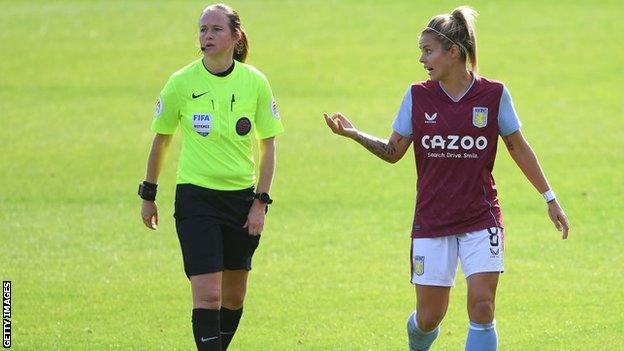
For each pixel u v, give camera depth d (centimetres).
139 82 8238
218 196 2542
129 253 4066
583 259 3922
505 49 9150
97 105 7450
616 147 6047
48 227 4466
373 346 2939
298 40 9644
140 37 9856
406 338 3016
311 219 4612
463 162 2458
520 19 10275
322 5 11094
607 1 10988
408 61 8850
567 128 6581
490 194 2477
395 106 7369
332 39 9681
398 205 4881
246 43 2656
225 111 2552
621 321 3147
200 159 2550
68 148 6169
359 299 3441
